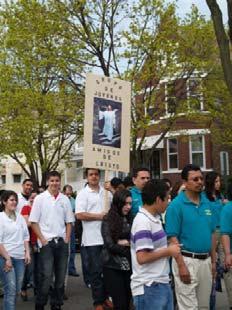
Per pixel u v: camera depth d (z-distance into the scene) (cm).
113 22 2142
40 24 2147
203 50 2311
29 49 2228
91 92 895
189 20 2286
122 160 921
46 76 2247
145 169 845
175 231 646
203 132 2878
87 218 900
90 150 889
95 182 928
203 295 655
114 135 913
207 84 2364
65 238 917
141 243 518
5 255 826
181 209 649
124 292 730
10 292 829
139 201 823
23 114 2253
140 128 2084
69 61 2162
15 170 4959
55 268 914
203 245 646
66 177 4659
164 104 2245
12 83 2312
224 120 2555
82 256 960
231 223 748
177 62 2216
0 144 2403
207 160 3253
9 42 2217
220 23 1162
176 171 3400
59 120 2214
